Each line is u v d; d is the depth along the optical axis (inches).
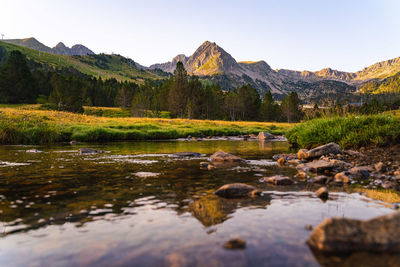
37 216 166.1
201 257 111.7
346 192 229.0
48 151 597.3
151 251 118.0
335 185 257.6
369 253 113.0
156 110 4333.2
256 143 952.3
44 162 418.6
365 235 118.9
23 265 106.5
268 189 241.8
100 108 4411.9
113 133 1135.0
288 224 151.7
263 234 137.1
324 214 169.5
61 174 314.8
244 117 4926.2
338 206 186.7
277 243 125.8
